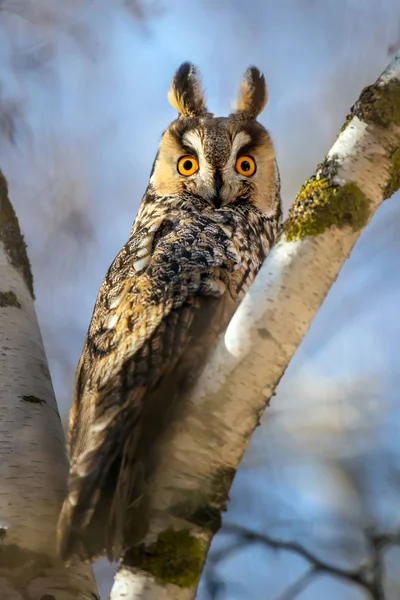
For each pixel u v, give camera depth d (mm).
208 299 6871
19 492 6809
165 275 6883
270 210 7070
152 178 7082
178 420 6770
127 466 6793
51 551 6793
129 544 6762
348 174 6773
